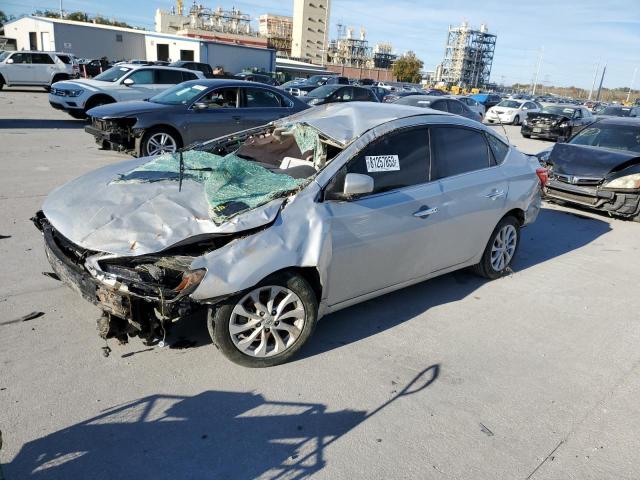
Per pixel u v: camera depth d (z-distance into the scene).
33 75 24.55
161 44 44.09
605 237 7.18
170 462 2.56
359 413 3.02
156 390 3.08
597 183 7.88
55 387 3.04
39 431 2.70
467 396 3.26
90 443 2.64
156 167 4.07
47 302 4.02
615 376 3.62
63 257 3.25
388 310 4.40
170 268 2.95
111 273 3.00
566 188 8.10
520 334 4.14
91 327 3.71
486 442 2.86
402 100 16.14
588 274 5.64
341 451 2.71
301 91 24.77
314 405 3.06
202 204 3.39
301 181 3.54
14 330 3.60
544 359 3.78
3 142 10.71
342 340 3.84
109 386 3.09
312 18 105.38
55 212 3.49
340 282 3.61
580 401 3.30
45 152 9.93
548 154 8.85
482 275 5.19
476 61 111.25
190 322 3.86
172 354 3.46
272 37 104.94
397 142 3.99
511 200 4.92
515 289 5.07
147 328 3.03
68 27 41.62
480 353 3.80
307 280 3.47
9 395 2.94
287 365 3.45
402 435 2.86
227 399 3.05
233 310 3.15
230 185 3.50
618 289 5.25
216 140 4.86
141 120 8.99
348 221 3.52
